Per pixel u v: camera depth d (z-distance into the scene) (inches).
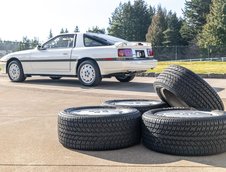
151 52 409.1
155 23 2743.6
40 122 221.8
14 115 244.8
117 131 160.4
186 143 150.3
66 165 141.9
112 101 212.5
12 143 173.2
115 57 376.2
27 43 893.2
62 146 167.9
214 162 144.6
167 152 154.1
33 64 436.5
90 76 394.6
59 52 415.2
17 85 411.8
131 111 172.9
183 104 189.9
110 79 477.4
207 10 2561.5
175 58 1344.7
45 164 143.2
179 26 2726.4
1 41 928.9
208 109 174.1
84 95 334.0
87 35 403.2
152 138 158.2
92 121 159.0
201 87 178.5
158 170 135.8
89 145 159.8
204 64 845.8
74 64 405.1
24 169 137.8
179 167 138.9
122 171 135.1
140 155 154.3
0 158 150.5
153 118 158.9
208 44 2009.1
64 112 172.4
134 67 382.3
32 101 304.7
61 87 391.9
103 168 138.4
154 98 308.8
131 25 3196.4
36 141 176.7
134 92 348.2
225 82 426.0
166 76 184.4
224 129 152.6
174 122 151.7
